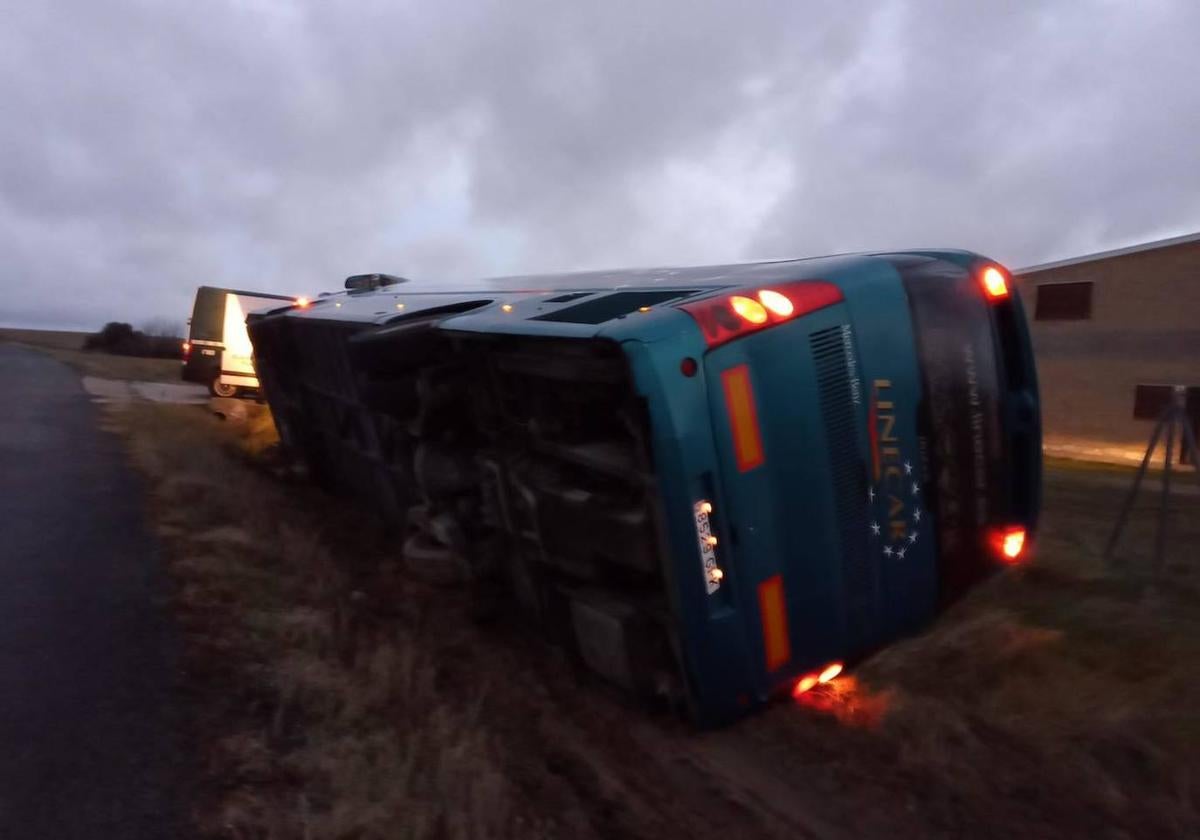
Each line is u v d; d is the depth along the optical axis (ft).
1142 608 24.22
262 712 16.99
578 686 20.03
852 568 16.62
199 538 27.73
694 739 17.99
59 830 13.26
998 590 26.02
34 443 47.03
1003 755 17.21
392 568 27.81
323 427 37.32
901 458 17.06
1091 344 92.07
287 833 13.41
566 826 14.84
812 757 17.33
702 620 15.30
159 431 53.47
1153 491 56.13
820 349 16.33
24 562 25.18
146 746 15.56
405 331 22.22
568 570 18.25
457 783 14.85
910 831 15.10
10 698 17.07
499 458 20.12
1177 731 17.42
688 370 15.10
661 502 15.10
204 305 89.30
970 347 18.01
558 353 17.12
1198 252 85.30
